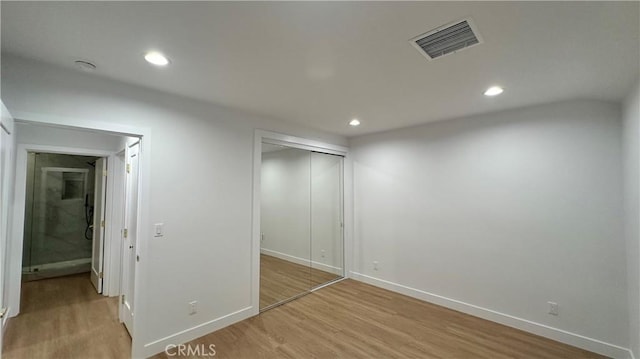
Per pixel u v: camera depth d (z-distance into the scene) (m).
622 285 2.47
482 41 1.71
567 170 2.76
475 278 3.32
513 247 3.05
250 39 1.71
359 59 1.96
